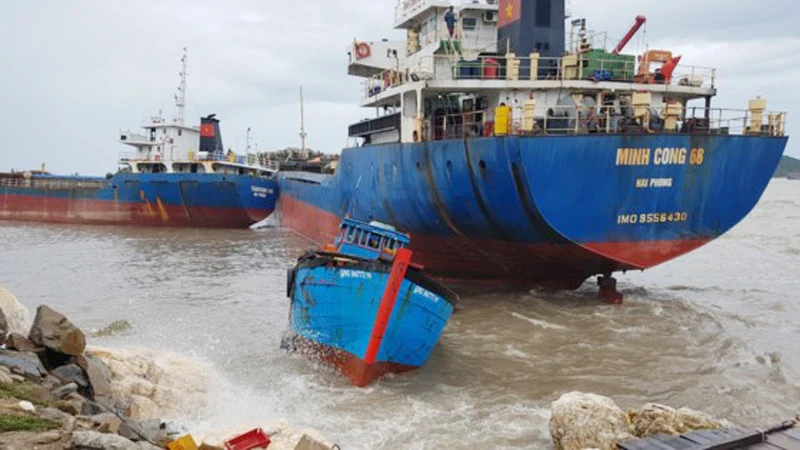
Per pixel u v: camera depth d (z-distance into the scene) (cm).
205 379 1163
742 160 1783
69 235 3841
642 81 2011
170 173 4103
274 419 966
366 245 1420
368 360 1211
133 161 4500
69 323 993
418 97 1995
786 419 1038
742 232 4781
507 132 1648
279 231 4072
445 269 2191
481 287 2134
